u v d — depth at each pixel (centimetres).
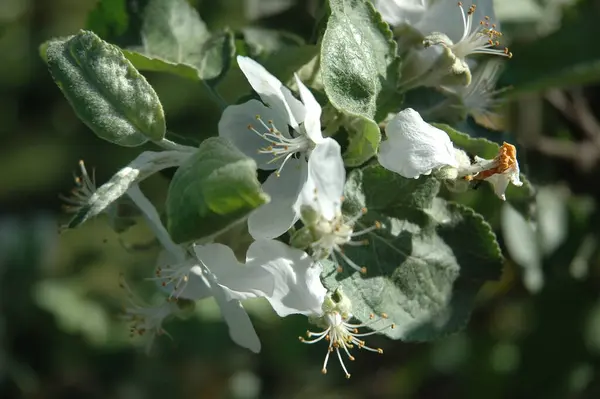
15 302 57
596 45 38
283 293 28
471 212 31
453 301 31
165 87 41
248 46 35
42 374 57
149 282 52
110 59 28
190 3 38
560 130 44
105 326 57
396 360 50
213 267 28
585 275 45
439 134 28
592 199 44
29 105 62
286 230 28
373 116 29
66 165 61
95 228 56
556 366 46
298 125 29
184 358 54
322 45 29
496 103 34
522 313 48
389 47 30
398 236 30
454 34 32
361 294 29
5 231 59
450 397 53
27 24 61
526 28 43
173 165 29
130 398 56
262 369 54
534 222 35
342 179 27
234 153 26
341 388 55
